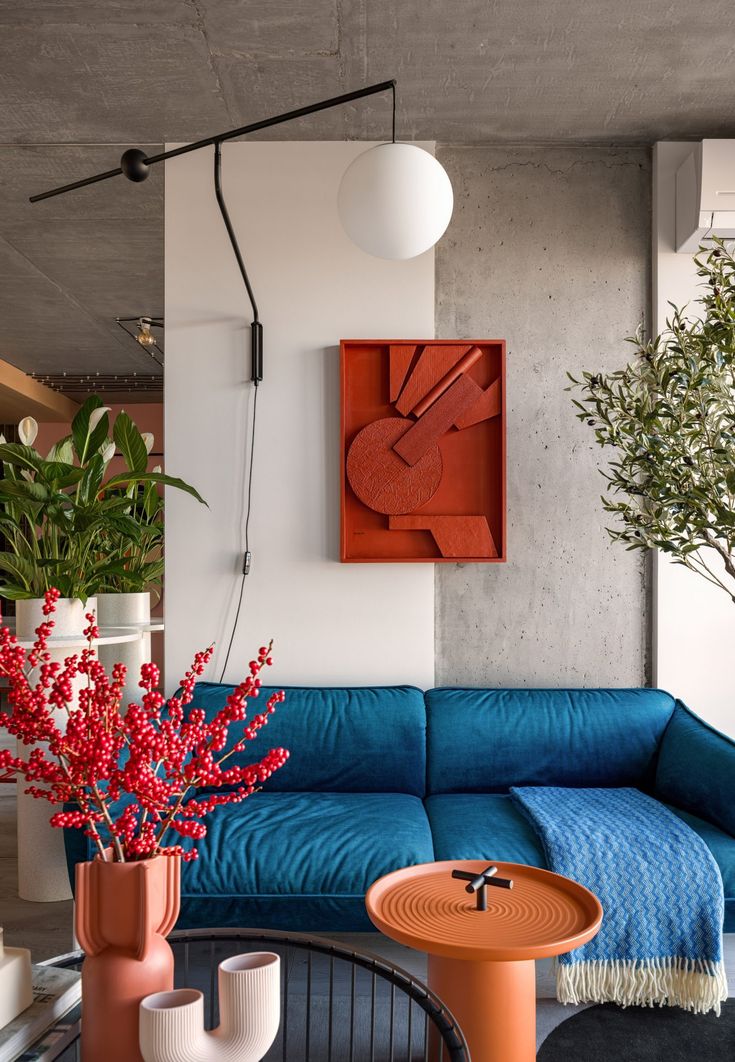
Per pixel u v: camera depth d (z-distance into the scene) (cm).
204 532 321
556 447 326
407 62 277
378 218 227
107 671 373
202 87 290
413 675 319
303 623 320
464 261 329
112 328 625
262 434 321
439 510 317
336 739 285
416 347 318
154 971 109
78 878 109
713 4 248
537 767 284
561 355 327
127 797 224
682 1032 209
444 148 331
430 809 267
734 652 318
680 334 238
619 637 324
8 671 110
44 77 283
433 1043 180
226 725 116
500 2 247
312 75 284
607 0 246
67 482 287
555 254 329
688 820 246
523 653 323
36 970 132
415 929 161
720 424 227
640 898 214
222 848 227
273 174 324
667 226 325
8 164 350
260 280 323
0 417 866
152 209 404
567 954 212
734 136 324
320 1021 205
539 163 331
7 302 559
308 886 218
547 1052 200
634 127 319
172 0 244
